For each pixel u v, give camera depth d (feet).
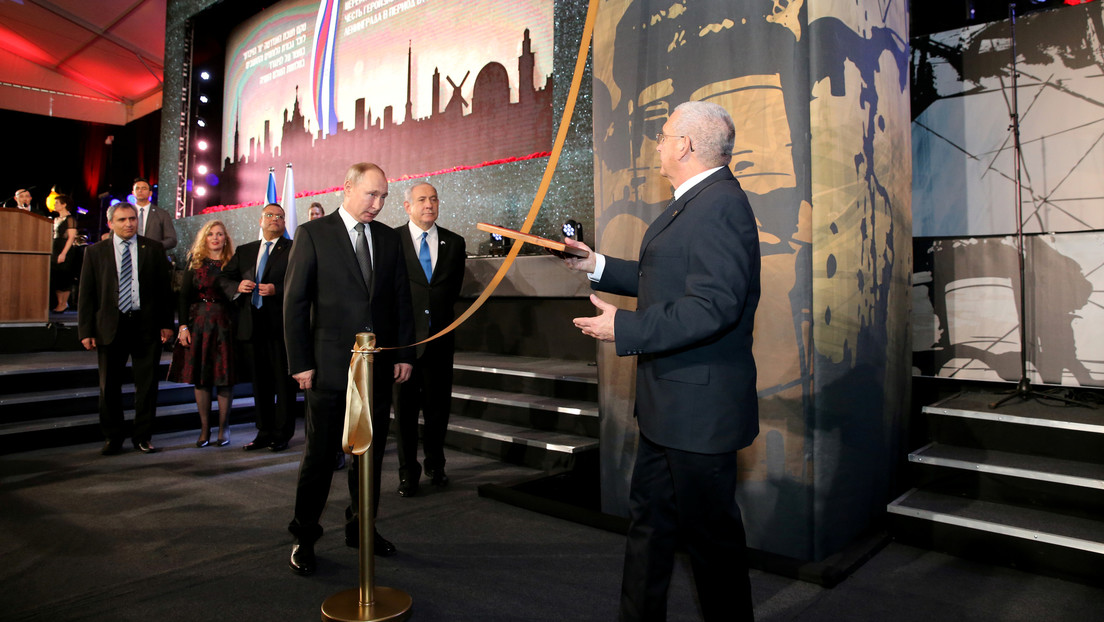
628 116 9.81
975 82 12.30
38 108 42.55
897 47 10.03
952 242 12.37
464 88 20.83
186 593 7.65
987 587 7.75
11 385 16.33
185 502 11.20
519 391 15.57
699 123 5.55
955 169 12.46
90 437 16.02
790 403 8.33
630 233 9.78
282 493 11.73
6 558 8.73
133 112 45.47
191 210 30.83
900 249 10.10
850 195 8.55
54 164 44.29
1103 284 11.12
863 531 9.09
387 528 9.93
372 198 8.27
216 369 15.03
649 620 5.54
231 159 30.22
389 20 23.24
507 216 19.33
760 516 8.61
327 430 8.06
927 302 12.57
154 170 42.86
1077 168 11.49
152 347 15.07
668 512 5.57
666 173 5.84
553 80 18.42
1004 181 12.03
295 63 26.89
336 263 8.16
